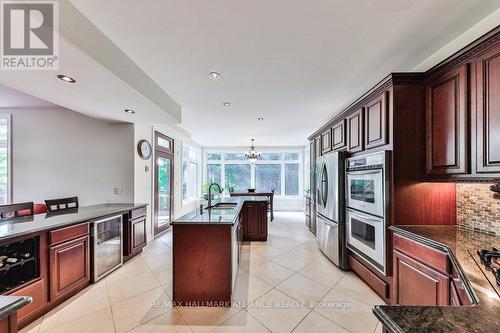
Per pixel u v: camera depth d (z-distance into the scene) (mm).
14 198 3762
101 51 1781
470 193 1993
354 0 1480
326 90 3078
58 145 3822
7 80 2061
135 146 3949
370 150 2549
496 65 1406
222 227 2311
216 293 2275
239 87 2973
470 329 691
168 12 1574
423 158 2109
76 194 3822
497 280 1052
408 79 2111
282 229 5520
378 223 2260
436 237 1710
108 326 1935
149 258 3566
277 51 2107
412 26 1753
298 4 1515
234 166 8977
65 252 2324
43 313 2096
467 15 1630
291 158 8930
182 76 2625
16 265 1968
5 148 3846
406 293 1863
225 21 1683
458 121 1699
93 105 2816
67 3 1454
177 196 6094
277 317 2057
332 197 3254
